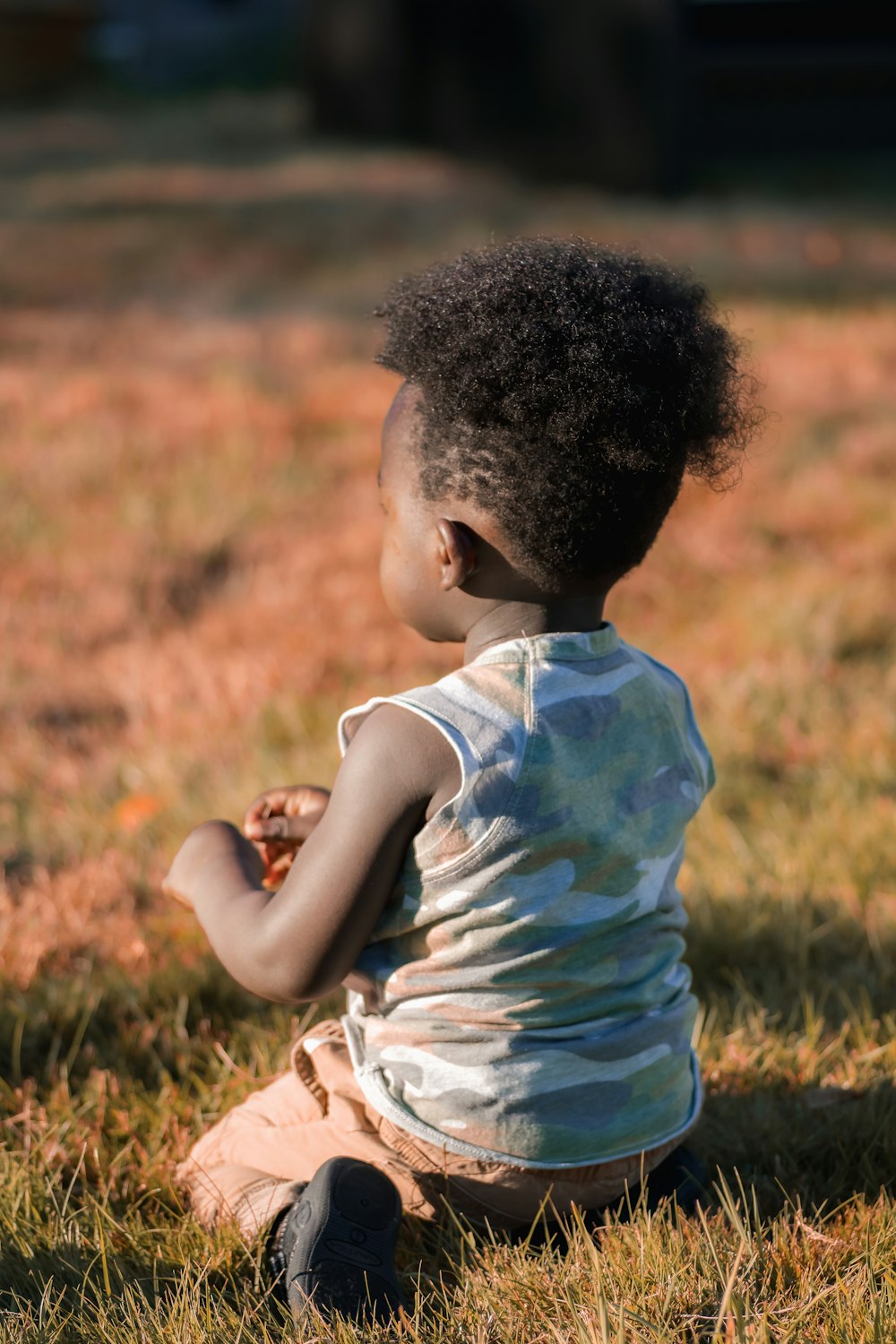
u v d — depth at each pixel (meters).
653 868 2.62
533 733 2.44
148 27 30.94
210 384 10.33
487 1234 2.72
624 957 2.62
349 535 7.74
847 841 4.69
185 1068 3.53
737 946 4.07
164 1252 2.81
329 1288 2.45
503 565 2.47
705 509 8.08
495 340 2.35
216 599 7.19
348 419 9.77
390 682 6.18
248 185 17.80
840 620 6.54
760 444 9.04
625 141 17.50
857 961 4.02
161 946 4.19
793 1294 2.56
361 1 20.77
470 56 19.23
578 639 2.53
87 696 6.20
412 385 2.50
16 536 7.66
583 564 2.47
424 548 2.50
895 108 19.86
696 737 2.85
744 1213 2.87
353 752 2.47
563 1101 2.58
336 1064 2.82
